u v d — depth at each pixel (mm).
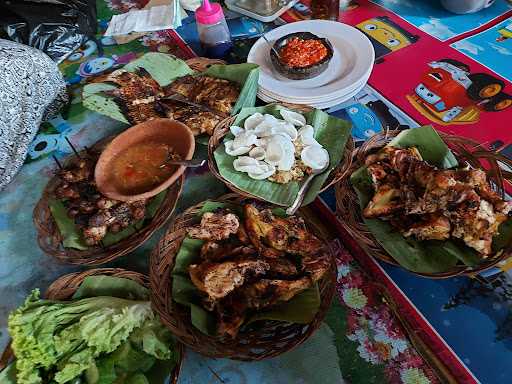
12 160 1311
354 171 1053
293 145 1074
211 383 872
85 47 1698
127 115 1283
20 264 1150
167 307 893
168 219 1149
